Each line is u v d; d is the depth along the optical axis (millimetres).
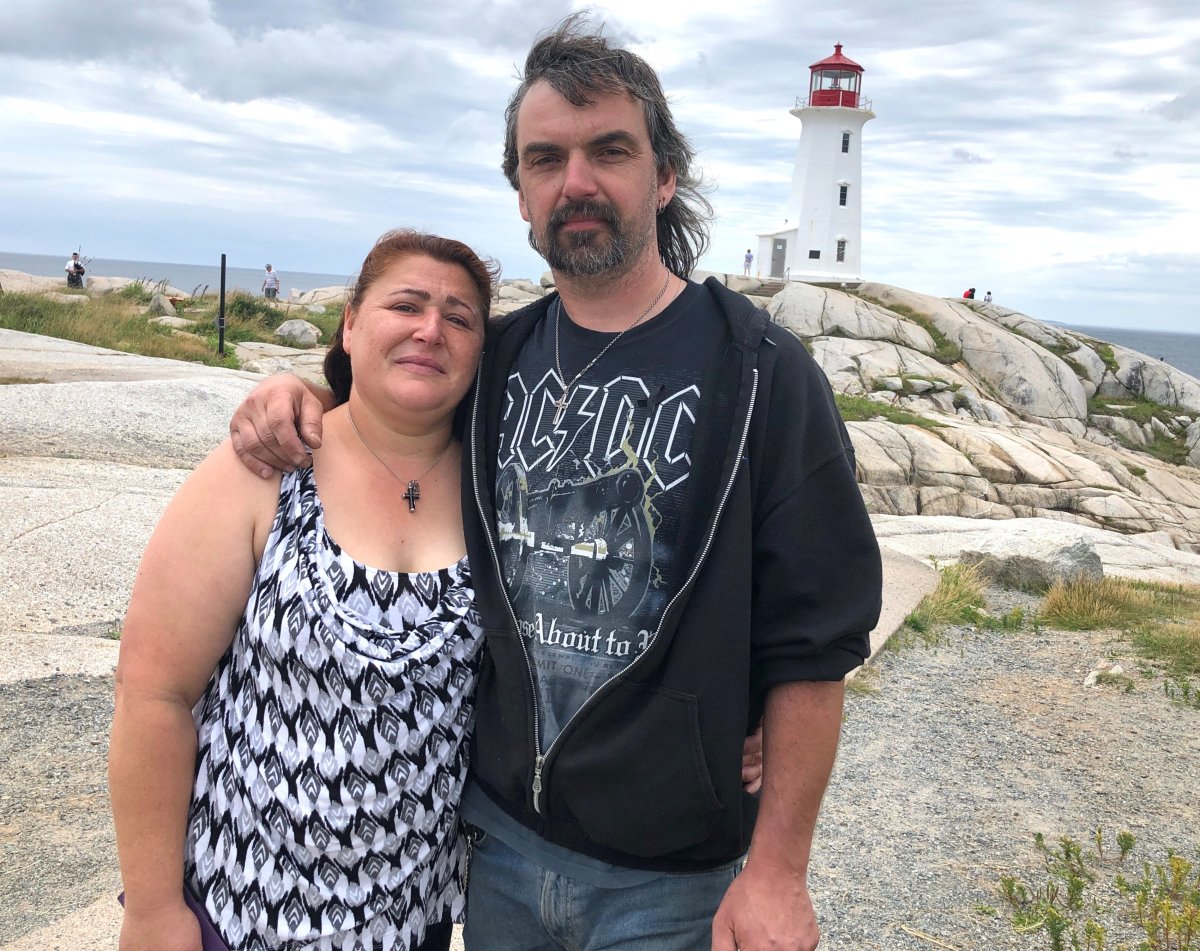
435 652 2002
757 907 1942
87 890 3500
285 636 1941
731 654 1930
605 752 1938
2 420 9820
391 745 1964
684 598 1919
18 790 4094
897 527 14719
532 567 2027
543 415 2088
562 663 1991
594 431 2035
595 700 1930
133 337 19656
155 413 10852
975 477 23922
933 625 8836
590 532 1993
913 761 5699
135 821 1955
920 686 7129
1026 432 29688
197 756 2057
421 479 2186
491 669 2072
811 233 49812
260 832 1962
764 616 1986
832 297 36938
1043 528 12961
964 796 5238
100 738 4559
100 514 7336
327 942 1968
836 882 4219
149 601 1980
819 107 48656
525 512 2055
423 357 2062
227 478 2041
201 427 10789
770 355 2020
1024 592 10938
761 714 2135
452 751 2082
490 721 2072
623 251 2051
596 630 1974
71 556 6477
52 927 3275
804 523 1941
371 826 1967
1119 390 36438
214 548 2000
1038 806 5156
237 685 2045
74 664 5137
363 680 1933
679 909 2053
